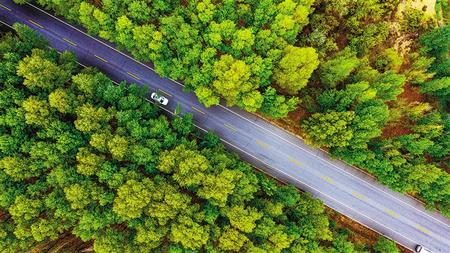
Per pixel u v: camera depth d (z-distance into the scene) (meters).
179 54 75.12
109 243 67.00
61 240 74.75
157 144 71.75
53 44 83.88
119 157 69.69
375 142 81.69
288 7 72.75
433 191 79.44
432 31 84.38
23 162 67.69
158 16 75.25
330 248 76.12
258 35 73.75
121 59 84.44
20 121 68.75
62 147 68.19
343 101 76.06
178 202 67.88
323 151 86.81
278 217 75.94
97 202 69.81
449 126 79.69
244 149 85.31
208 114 84.94
